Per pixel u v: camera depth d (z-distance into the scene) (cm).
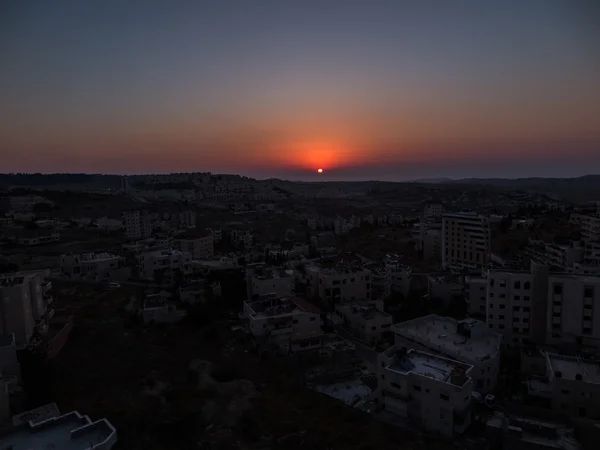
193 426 5325
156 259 12494
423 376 5672
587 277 7844
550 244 14862
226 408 5803
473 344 7200
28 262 14800
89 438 3941
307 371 7344
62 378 6319
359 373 7406
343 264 11906
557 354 6775
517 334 8225
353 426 5528
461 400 5338
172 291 11238
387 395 5997
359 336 9219
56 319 8388
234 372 6962
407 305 10694
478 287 9769
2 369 5822
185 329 8900
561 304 7650
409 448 5047
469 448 5144
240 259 14175
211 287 10862
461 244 16088
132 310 9838
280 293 10312
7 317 6731
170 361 7256
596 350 7400
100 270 12669
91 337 8094
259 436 5222
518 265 12219
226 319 9638
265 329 8106
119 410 5541
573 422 5231
